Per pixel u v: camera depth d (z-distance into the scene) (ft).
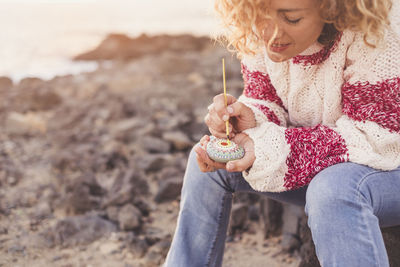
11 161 11.19
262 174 4.61
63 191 9.73
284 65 5.00
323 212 4.06
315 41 4.69
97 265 7.41
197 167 5.18
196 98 16.33
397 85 4.42
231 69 20.45
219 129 5.13
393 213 4.37
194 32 43.14
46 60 27.84
